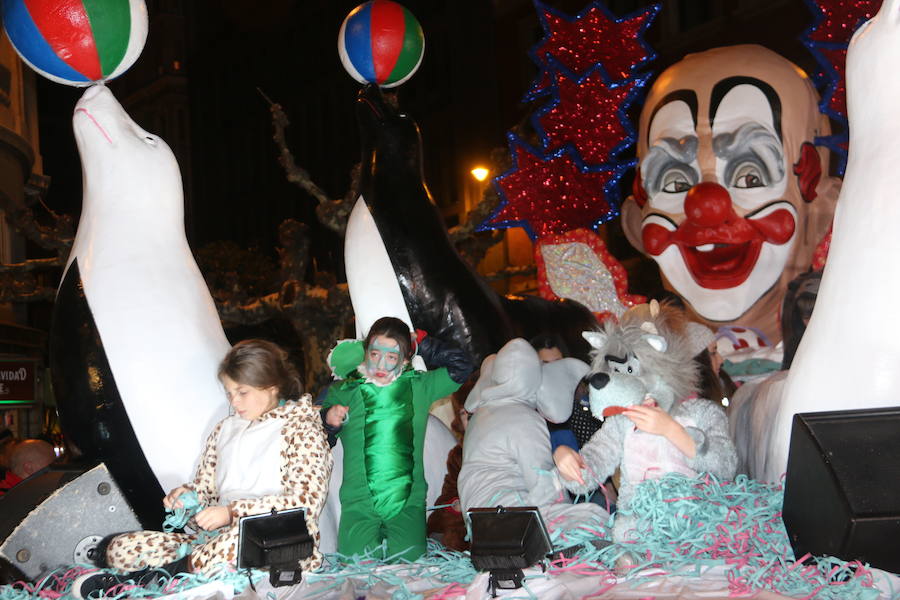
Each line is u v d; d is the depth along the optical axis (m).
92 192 3.72
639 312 3.59
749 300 5.95
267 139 29.12
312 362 10.19
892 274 2.94
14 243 13.80
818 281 5.16
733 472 3.14
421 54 4.71
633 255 15.15
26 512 3.30
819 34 5.84
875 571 2.44
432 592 2.73
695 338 4.10
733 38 13.58
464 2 20.11
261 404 3.25
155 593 2.91
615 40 6.23
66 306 3.58
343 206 8.98
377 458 3.61
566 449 3.12
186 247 3.85
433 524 4.09
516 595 2.58
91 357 3.49
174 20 35.06
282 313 10.36
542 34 18.20
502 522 2.65
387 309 4.55
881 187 3.02
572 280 6.01
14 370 14.25
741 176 5.90
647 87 14.80
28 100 15.67
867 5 5.69
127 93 37.41
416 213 4.65
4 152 13.01
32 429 15.16
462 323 4.57
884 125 3.10
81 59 3.65
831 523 2.51
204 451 3.38
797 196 5.92
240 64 30.56
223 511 2.97
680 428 3.00
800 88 6.04
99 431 3.47
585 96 6.17
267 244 29.12
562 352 4.47
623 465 3.20
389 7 4.64
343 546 3.57
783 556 2.80
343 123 25.58
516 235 18.42
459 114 20.52
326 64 26.11
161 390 3.48
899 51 3.05
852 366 2.96
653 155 6.16
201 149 32.97
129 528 3.38
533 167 6.16
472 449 3.55
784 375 3.80
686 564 2.72
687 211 5.83
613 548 2.85
